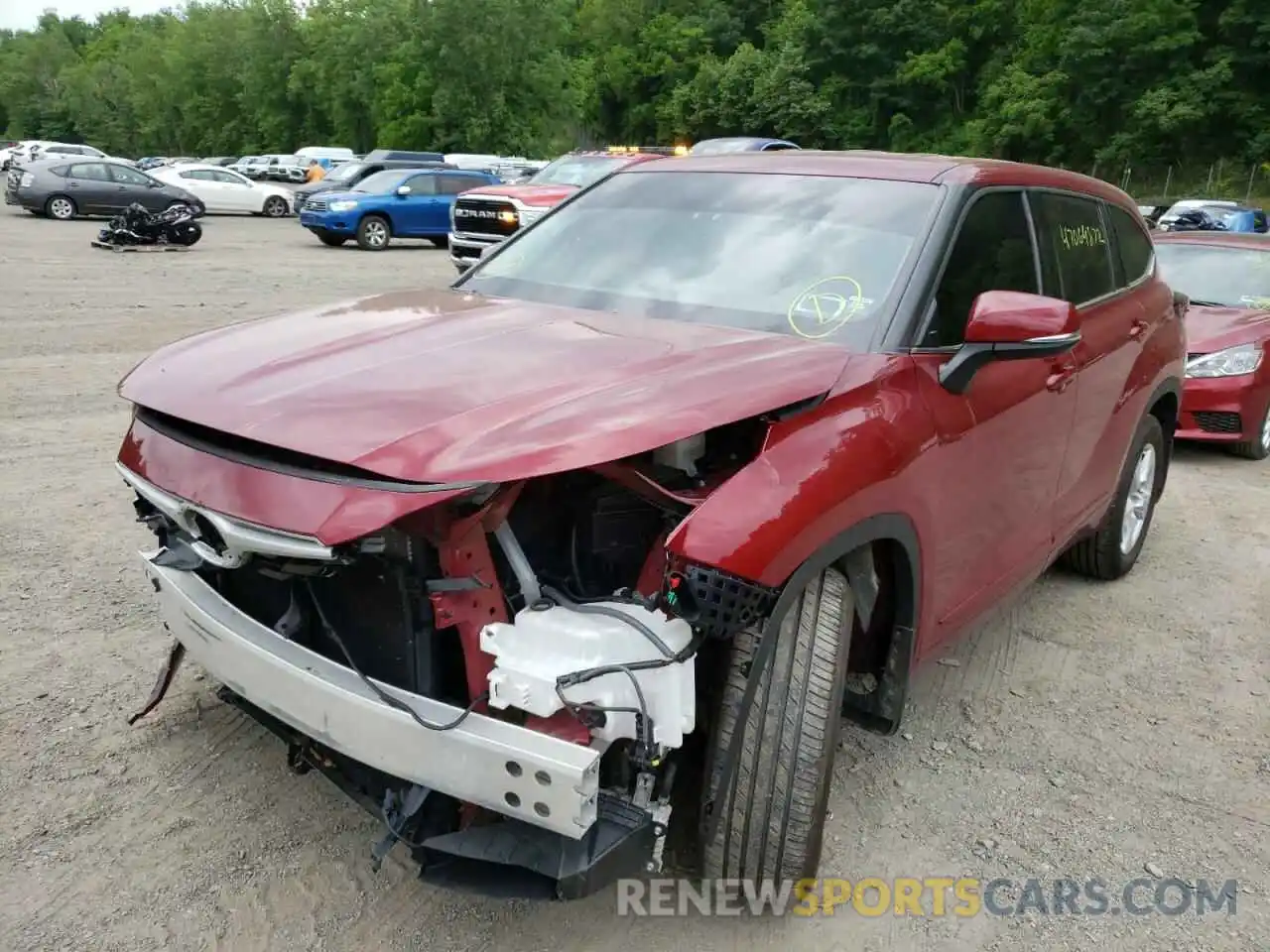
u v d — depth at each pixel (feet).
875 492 8.60
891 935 9.02
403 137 198.08
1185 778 11.75
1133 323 15.05
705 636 7.48
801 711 8.23
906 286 10.19
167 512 8.30
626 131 329.11
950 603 10.79
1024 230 12.33
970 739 12.34
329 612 8.35
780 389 8.35
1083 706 13.30
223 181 110.32
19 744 10.86
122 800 10.08
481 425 7.42
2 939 8.25
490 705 7.47
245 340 9.79
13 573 15.12
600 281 11.56
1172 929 9.30
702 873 8.63
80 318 37.91
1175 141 180.45
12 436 22.48
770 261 11.00
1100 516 15.55
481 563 7.64
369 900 9.01
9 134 382.83
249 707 9.49
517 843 7.38
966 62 227.20
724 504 7.59
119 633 13.44
